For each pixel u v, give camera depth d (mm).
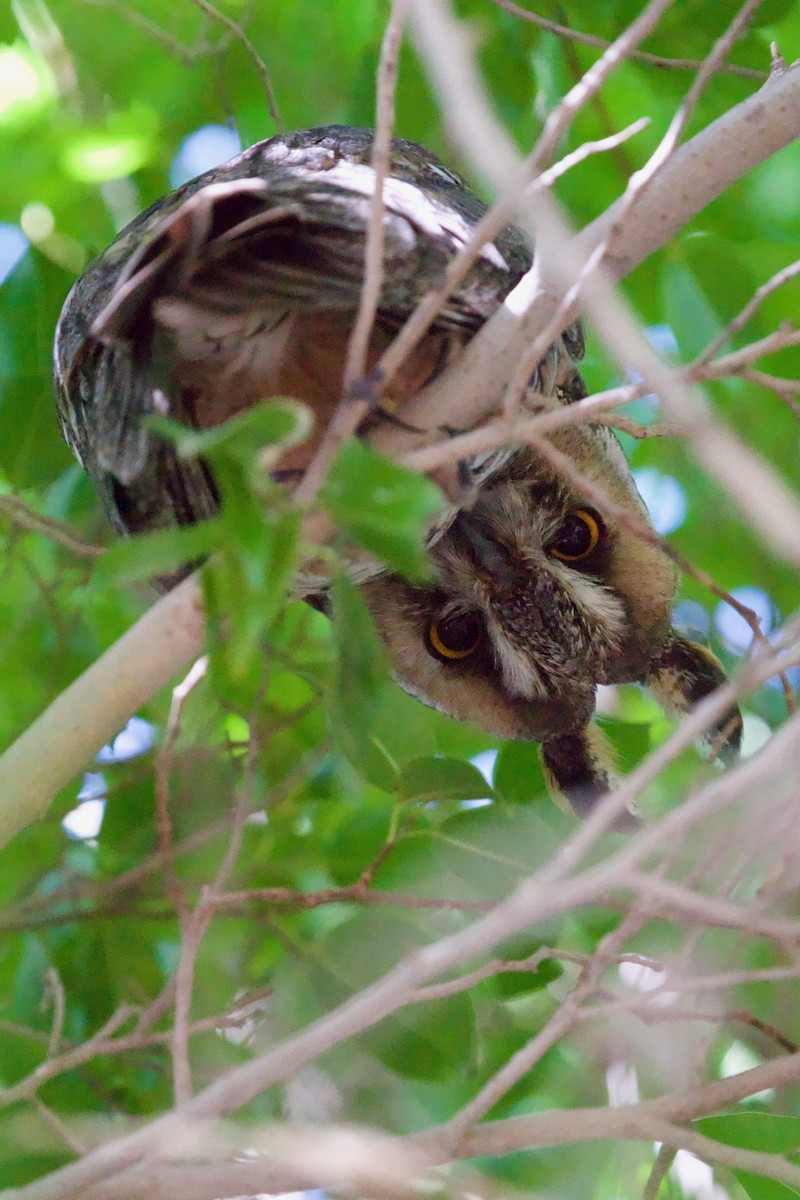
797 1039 2543
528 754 2527
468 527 2498
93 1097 2516
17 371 2572
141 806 2555
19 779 2367
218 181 2439
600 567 2506
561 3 2570
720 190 2385
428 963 2332
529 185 2336
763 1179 2438
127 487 2422
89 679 2369
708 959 2510
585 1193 2521
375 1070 2502
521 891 2330
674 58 2562
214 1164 2375
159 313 2344
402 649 2512
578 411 2348
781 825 2416
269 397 2402
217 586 2322
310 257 2350
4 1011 2549
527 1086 2523
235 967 2553
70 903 2551
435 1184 2383
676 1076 2521
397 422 2381
